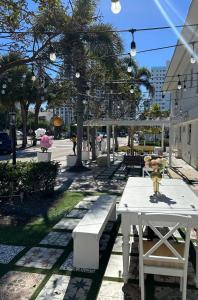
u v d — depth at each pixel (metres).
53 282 4.29
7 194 8.42
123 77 19.83
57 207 7.99
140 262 3.85
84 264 4.69
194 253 5.20
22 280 4.34
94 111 19.16
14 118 11.59
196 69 15.80
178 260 3.78
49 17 8.11
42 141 17.27
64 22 8.39
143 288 3.83
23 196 8.64
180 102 22.52
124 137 68.25
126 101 24.72
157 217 3.74
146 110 29.95
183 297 3.81
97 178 12.76
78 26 8.81
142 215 3.77
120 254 5.20
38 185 8.91
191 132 17.17
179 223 3.74
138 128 34.06
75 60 9.91
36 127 35.72
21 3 7.26
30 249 5.38
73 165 16.03
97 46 12.32
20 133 58.94
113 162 18.53
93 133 19.50
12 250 5.33
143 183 6.05
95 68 13.74
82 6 10.44
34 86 27.70
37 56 8.68
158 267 3.84
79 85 14.03
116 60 13.40
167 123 15.85
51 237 5.93
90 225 4.95
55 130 57.16
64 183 11.55
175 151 24.56
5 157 22.22
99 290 4.10
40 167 8.93
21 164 9.07
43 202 8.48
